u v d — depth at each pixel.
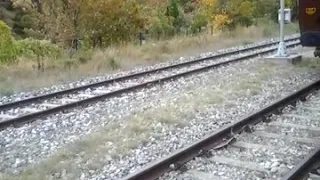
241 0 32.00
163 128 8.09
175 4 28.25
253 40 26.58
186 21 28.56
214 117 8.85
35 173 6.11
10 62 16.19
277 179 5.79
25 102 10.39
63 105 9.66
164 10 27.20
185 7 32.28
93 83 12.35
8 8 32.03
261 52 18.98
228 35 26.89
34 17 22.75
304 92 10.70
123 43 20.50
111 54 17.75
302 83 12.18
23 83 13.00
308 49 21.00
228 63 16.42
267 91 11.27
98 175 6.07
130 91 11.59
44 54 17.55
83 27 19.95
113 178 5.96
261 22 34.12
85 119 9.03
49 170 6.21
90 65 15.77
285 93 10.96
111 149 7.00
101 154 6.77
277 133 7.76
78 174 6.07
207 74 14.09
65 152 6.86
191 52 20.28
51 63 15.89
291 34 31.91
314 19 12.80
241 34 28.05
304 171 5.93
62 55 17.98
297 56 16.19
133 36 22.08
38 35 22.88
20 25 30.89
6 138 7.86
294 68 14.69
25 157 6.91
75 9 19.58
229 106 9.75
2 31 16.67
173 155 6.20
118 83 12.91
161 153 6.86
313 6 12.74
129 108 9.85
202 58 17.55
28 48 17.66
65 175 6.06
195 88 11.84
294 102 9.88
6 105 9.95
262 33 29.20
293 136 7.56
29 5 21.08
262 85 12.01
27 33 27.80
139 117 8.70
